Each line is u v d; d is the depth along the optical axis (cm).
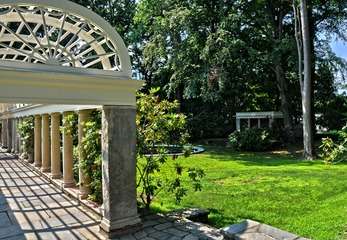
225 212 594
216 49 1647
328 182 801
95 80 451
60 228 519
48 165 967
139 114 589
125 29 2484
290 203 631
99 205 599
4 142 1844
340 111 1934
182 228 502
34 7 407
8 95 396
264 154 1533
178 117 610
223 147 1870
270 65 1775
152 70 2148
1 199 699
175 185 616
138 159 643
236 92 1931
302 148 1648
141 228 502
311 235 462
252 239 334
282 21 1820
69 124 731
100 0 2312
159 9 1859
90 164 631
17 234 496
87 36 484
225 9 1742
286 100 1814
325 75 1720
